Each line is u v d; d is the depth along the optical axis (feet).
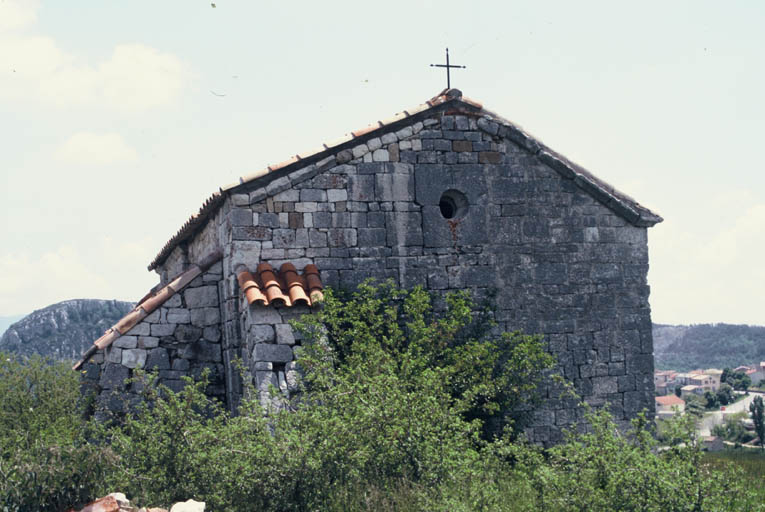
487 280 202.69
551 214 210.18
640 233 218.18
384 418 134.72
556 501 134.10
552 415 202.69
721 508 124.26
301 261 188.85
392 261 195.42
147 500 121.29
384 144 197.77
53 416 194.59
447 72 210.38
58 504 112.78
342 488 126.82
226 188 184.14
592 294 211.20
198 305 200.13
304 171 190.49
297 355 170.30
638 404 211.41
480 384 179.73
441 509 122.62
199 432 130.62
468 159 204.33
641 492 126.31
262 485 123.65
